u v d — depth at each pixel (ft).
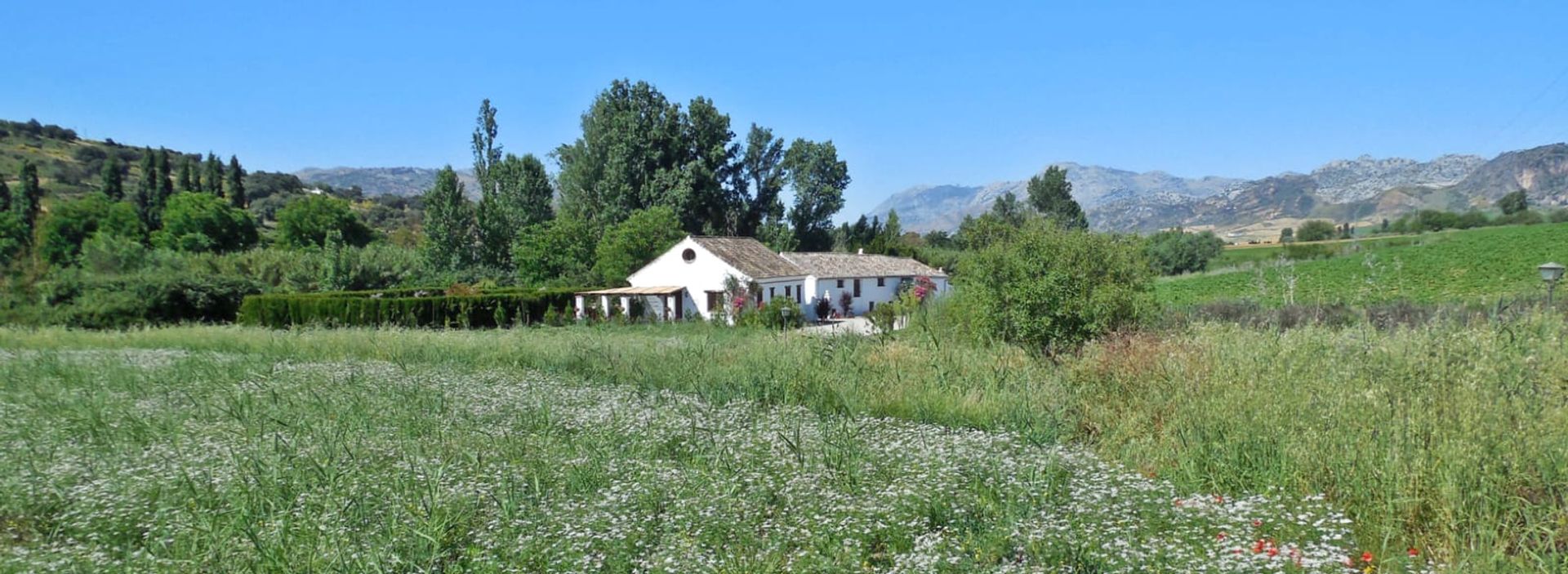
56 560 19.93
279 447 28.91
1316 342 35.73
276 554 19.71
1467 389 24.25
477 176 214.90
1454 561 18.53
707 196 219.20
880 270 184.24
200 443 31.40
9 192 280.92
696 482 25.02
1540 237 176.04
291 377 50.65
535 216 210.38
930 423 35.55
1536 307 43.68
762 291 139.85
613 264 168.35
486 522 22.43
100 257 137.18
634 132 209.97
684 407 38.50
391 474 26.27
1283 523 19.36
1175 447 27.91
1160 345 38.14
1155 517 20.66
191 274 125.70
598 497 23.84
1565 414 23.36
